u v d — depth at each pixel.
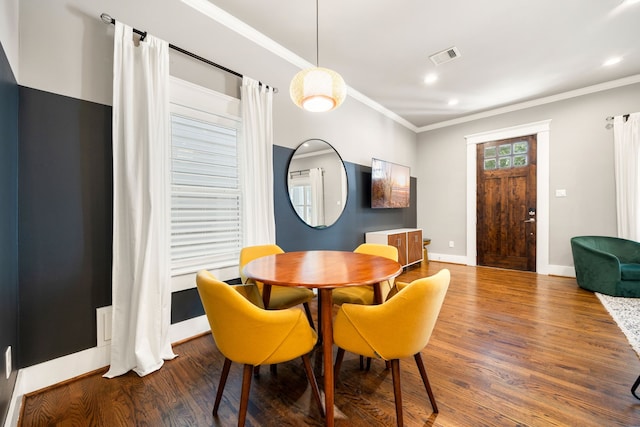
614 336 2.11
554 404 1.39
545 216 4.14
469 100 4.22
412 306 1.12
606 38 2.69
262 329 1.15
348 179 3.85
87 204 1.71
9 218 1.34
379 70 3.31
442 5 2.26
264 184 2.59
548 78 3.52
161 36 2.02
